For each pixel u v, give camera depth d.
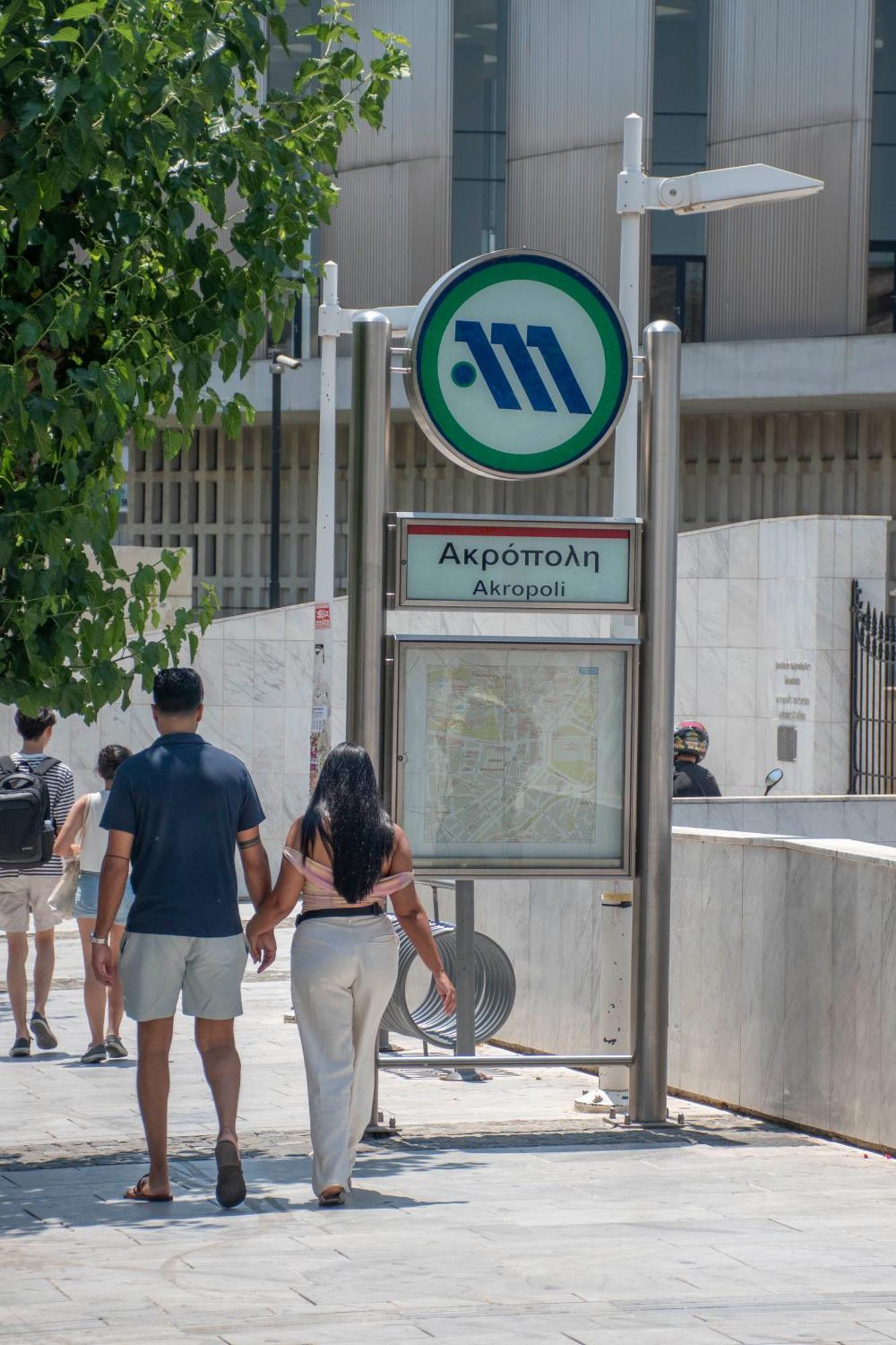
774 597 33.34
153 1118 10.78
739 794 33.91
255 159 12.38
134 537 57.62
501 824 13.79
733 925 15.20
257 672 34.16
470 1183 11.53
